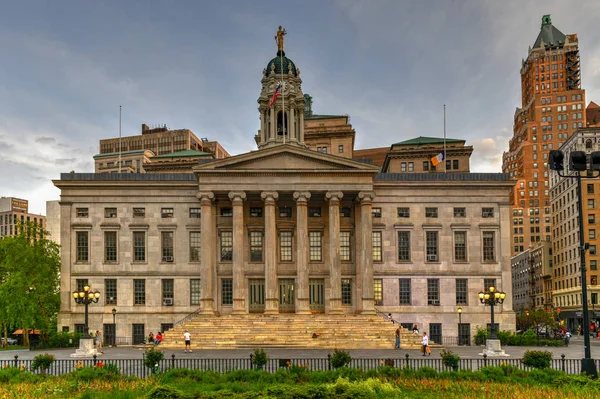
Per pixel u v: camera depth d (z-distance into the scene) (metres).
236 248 77.12
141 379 35.66
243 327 71.00
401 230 81.56
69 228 80.88
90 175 82.94
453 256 81.31
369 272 76.88
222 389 31.31
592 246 128.25
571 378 33.66
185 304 79.88
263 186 77.81
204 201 77.81
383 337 68.75
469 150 123.00
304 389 29.20
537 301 165.50
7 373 36.09
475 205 82.25
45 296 80.62
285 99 89.50
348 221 82.38
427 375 35.81
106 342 78.94
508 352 62.56
